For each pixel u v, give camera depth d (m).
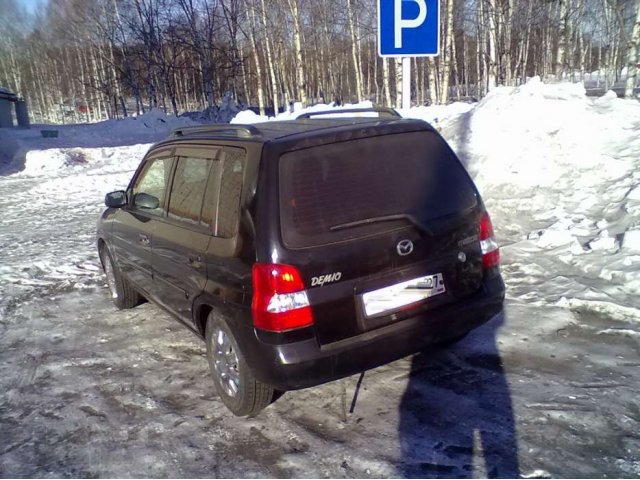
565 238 6.10
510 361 3.98
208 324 3.73
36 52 69.12
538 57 43.25
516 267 5.71
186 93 58.78
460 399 3.55
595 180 7.65
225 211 3.47
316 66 53.25
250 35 36.72
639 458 2.88
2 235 9.99
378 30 5.54
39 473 3.13
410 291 3.29
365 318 3.16
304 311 3.01
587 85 45.12
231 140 3.64
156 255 4.42
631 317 4.43
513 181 8.17
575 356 3.97
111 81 51.25
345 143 3.30
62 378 4.34
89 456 3.27
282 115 19.95
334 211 3.14
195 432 3.44
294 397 3.74
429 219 3.36
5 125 38.34
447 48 24.06
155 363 4.50
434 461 2.97
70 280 7.03
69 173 18.66
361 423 3.38
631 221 6.14
